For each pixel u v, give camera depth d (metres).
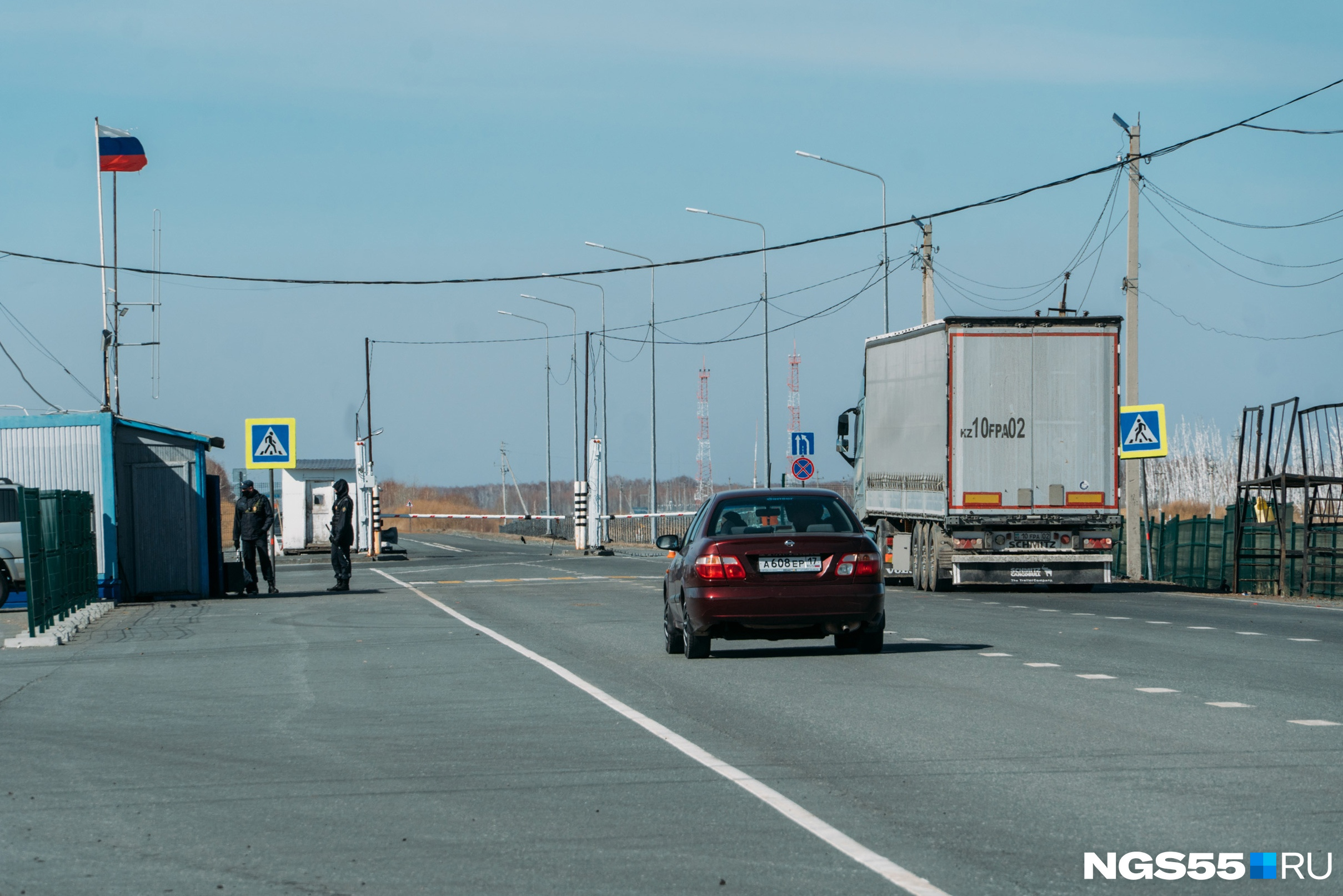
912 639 30.33
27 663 28.67
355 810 13.62
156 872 11.45
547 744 17.23
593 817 13.14
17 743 18.27
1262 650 27.75
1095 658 26.28
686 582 26.20
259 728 19.09
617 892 10.56
